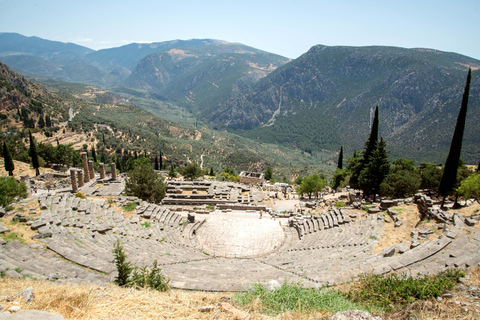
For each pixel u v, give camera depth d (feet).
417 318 28.50
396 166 151.43
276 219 122.62
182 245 86.79
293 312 28.25
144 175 125.08
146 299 28.25
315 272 52.47
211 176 294.46
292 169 532.73
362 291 37.06
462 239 53.06
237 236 102.68
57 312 24.36
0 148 261.85
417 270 43.04
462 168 131.54
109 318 24.07
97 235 73.31
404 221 76.38
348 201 139.95
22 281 36.50
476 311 29.04
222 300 30.99
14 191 101.40
